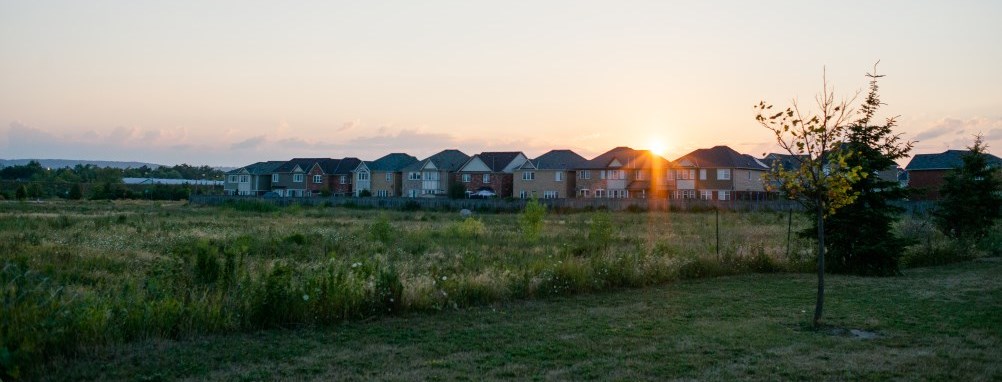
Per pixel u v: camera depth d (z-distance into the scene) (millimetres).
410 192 92625
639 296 13531
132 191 93375
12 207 53938
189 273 12250
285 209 55844
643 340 9547
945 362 8312
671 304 12594
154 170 189250
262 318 10094
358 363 8250
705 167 75438
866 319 11133
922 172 72125
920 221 28453
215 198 76000
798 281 15875
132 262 16531
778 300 13102
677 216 51562
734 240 25719
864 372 7875
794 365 8203
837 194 10688
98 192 90125
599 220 28031
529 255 20953
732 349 9031
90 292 10258
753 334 9969
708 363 8312
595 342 9414
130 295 10016
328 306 10609
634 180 79375
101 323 8594
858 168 10523
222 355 8461
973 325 10688
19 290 8484
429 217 47719
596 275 14609
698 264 16703
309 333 9789
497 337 9727
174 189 96188
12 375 7094
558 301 12875
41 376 7336
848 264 17812
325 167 102438
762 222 42750
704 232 32625
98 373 7539
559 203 63375
